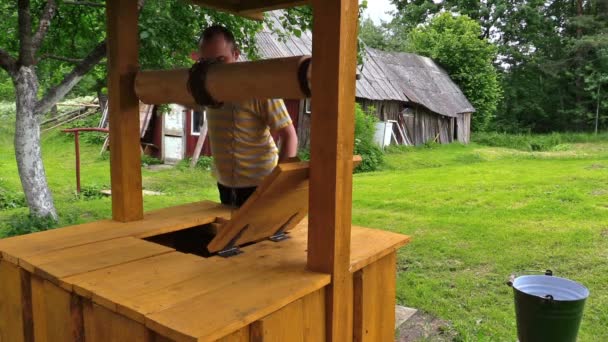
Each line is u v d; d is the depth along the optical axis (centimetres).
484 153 1627
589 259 461
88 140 1455
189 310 129
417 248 500
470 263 455
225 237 175
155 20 445
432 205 721
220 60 194
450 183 921
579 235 535
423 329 326
